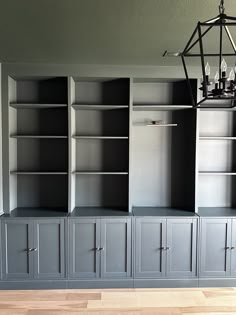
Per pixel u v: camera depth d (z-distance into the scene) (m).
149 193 3.24
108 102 3.17
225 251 2.84
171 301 2.58
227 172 3.16
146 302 2.57
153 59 2.69
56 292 2.74
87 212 2.94
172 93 3.20
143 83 3.18
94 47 2.38
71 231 2.78
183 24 1.94
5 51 2.49
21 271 2.77
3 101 2.85
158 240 2.82
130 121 2.91
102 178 3.22
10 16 1.82
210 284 2.84
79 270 2.80
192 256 2.83
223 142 3.24
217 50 2.39
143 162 3.24
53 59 2.71
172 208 3.15
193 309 2.45
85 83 3.15
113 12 1.78
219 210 3.07
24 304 2.53
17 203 3.17
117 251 2.81
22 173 2.90
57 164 3.17
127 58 2.67
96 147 3.20
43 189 3.19
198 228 2.83
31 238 2.77
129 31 2.06
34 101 3.13
